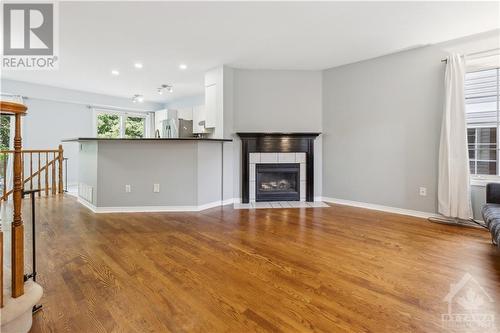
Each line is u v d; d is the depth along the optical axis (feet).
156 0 8.20
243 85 15.26
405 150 12.46
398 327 4.60
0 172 17.38
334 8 8.69
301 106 15.55
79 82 17.74
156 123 23.41
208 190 13.89
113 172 12.71
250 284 6.04
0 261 4.10
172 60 13.62
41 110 18.76
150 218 11.71
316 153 15.64
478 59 10.45
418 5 8.49
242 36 10.82
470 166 11.14
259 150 15.11
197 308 5.13
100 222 11.01
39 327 4.55
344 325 4.66
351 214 12.53
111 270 6.66
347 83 14.42
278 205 14.49
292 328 4.58
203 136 20.90
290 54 12.87
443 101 11.28
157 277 6.32
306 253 7.82
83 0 8.18
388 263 7.16
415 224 10.86
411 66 12.19
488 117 10.66
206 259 7.36
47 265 6.91
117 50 12.22
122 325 4.62
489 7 8.58
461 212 10.67
